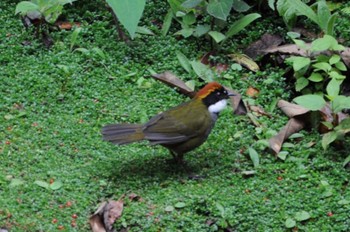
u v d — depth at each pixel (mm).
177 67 12211
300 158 10133
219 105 9766
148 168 9875
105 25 13227
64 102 11375
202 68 11898
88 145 10359
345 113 11156
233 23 12914
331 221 8844
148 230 8680
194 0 12102
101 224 8828
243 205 9047
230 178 9742
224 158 10188
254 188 9492
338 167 9906
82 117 11023
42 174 9648
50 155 10094
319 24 12031
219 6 11898
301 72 11445
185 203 9023
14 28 13102
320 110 10656
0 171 9664
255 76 12055
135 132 9430
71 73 11945
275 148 10227
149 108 11242
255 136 10727
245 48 12648
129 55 12500
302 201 9203
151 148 10398
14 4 13727
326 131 10664
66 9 13602
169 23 12867
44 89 11594
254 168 9945
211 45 12617
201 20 13148
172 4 12875
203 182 9625
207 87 9734
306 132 10742
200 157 10242
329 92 10234
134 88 11734
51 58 12289
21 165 9844
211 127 9805
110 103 11344
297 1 12219
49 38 12828
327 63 11180
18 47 12531
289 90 11766
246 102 11383
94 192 9328
